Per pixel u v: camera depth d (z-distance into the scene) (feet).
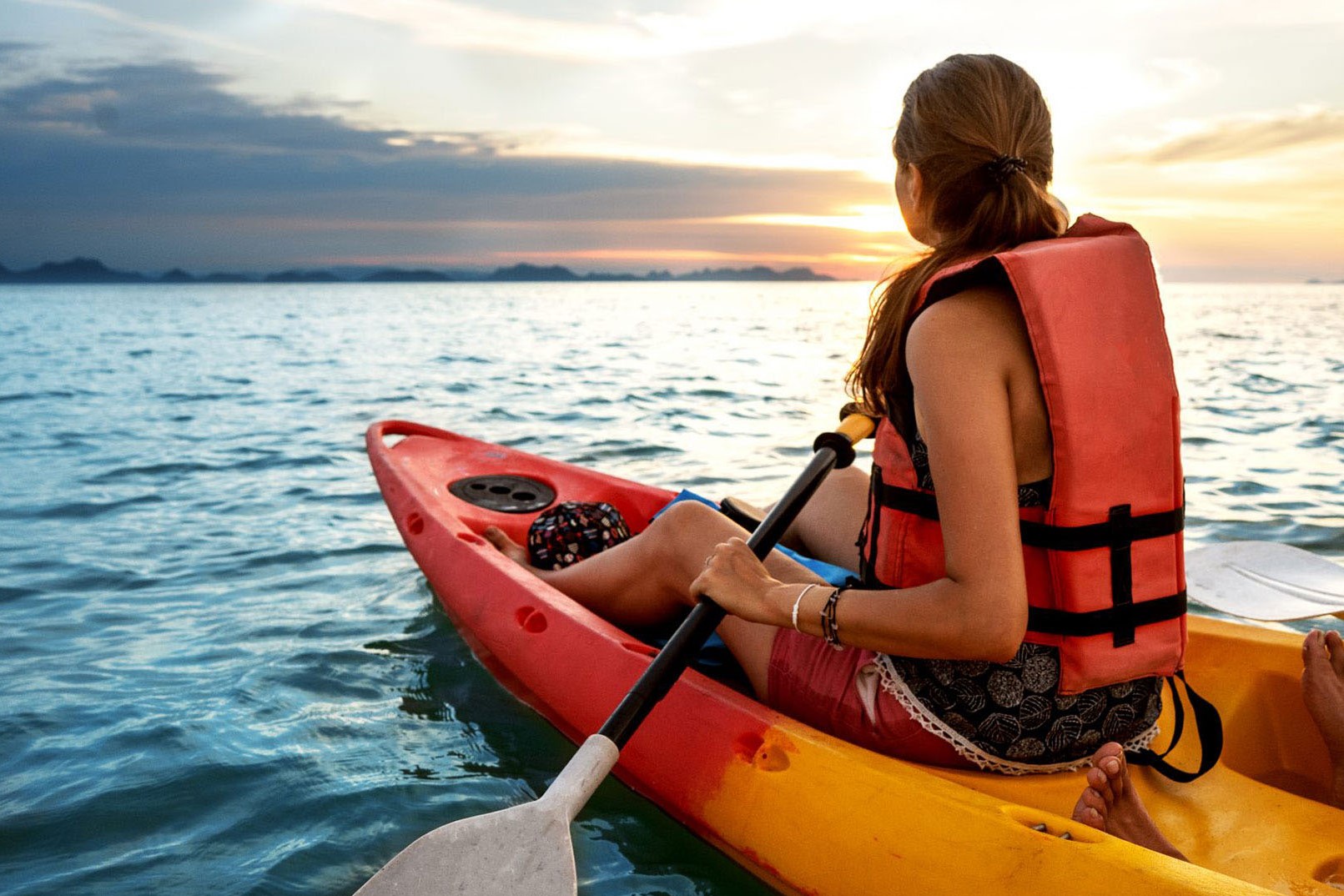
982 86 4.77
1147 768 6.11
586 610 8.03
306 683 9.53
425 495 11.44
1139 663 4.99
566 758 8.02
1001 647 4.26
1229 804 5.85
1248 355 49.21
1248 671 6.92
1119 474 4.72
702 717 6.45
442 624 10.99
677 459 20.33
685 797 6.35
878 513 5.20
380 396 32.53
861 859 5.31
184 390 34.78
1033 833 4.89
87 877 6.51
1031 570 4.89
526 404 29.91
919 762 5.61
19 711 9.02
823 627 5.02
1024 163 4.79
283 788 7.61
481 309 151.64
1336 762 5.95
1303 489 16.75
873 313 5.08
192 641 10.74
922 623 4.45
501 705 8.95
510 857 5.11
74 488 18.58
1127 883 4.56
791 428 24.45
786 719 6.08
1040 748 5.21
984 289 4.53
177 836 7.00
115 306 168.86
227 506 17.04
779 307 165.89
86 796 7.53
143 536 15.06
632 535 11.52
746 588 5.53
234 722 8.75
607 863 6.57
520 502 11.53
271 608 11.70
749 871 6.05
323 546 14.29
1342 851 5.41
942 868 5.01
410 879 5.14
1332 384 33.99
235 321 100.53
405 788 7.61
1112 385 4.63
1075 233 4.92
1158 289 4.87
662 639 8.04
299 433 24.95
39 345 60.13
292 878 6.49
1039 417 4.59
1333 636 6.00
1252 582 7.89
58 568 13.48
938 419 4.36
